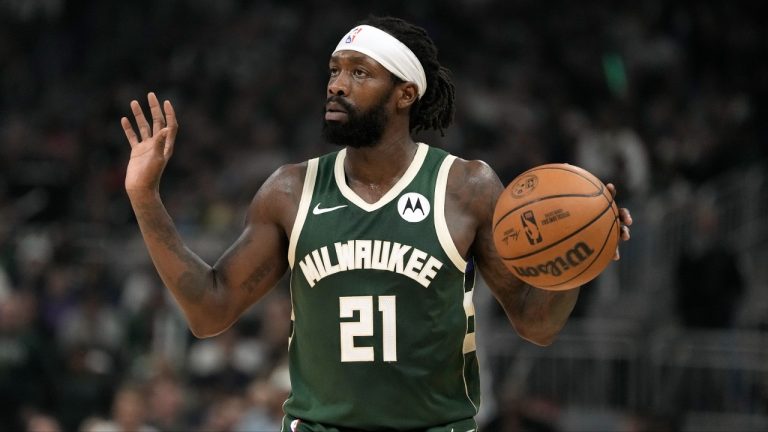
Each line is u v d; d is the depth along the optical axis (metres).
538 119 26.59
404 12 29.52
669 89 28.03
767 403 18.86
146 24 30.41
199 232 22.30
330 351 6.85
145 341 19.22
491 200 6.98
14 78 30.20
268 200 7.11
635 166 23.94
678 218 22.22
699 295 20.58
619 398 19.17
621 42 28.88
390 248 6.82
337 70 7.03
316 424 6.96
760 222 23.67
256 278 7.10
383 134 6.98
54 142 27.03
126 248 21.08
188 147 26.09
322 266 6.88
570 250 6.50
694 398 19.11
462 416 6.99
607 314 21.22
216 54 29.00
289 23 29.48
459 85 27.67
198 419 17.77
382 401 6.80
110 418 18.14
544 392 19.28
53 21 31.16
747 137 26.28
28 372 18.22
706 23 29.70
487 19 29.58
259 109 27.06
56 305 19.86
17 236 21.41
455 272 6.86
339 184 7.03
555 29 29.33
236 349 18.95
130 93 27.98
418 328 6.79
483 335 19.34
